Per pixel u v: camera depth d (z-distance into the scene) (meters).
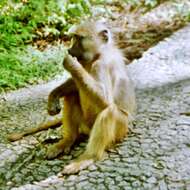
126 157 3.15
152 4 6.18
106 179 3.01
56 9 5.55
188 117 3.47
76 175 3.05
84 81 3.06
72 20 5.59
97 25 3.22
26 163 3.19
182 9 5.97
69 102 3.26
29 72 4.45
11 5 5.54
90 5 5.95
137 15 6.01
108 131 3.14
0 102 4.01
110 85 3.16
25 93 4.14
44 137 3.42
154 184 2.96
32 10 5.49
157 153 3.17
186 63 4.37
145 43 4.88
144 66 4.39
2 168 3.17
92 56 3.19
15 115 3.76
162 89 3.91
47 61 4.57
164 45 4.80
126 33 5.29
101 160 3.13
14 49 4.73
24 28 5.12
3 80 4.27
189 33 5.10
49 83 4.30
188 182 2.96
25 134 3.44
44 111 3.78
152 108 3.62
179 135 3.30
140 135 3.32
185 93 3.78
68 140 3.26
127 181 2.99
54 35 5.15
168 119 3.47
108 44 3.24
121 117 3.21
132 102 3.31
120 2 6.49
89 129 3.29
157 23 5.63
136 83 4.06
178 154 3.15
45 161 3.19
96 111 3.18
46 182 3.04
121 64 3.30
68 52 3.20
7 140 3.42
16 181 3.07
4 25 5.00
